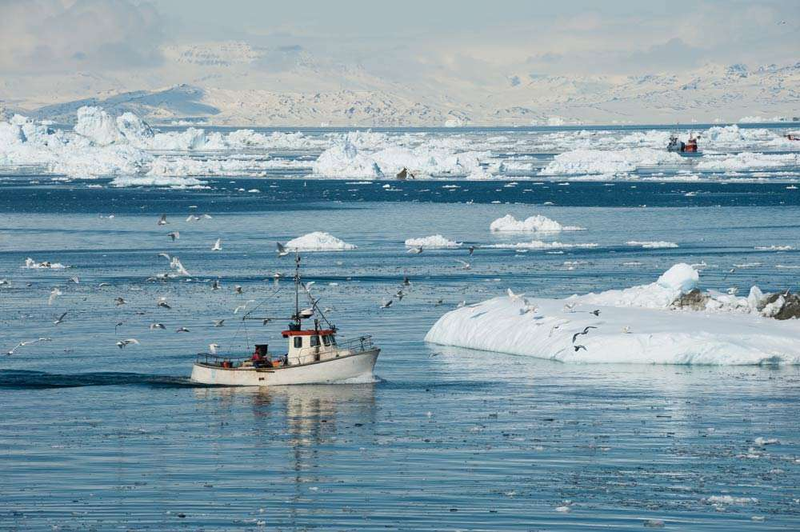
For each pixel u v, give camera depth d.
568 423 186.88
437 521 139.25
